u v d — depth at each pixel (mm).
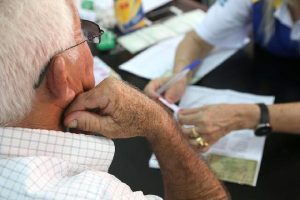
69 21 657
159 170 1107
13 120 647
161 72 1433
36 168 645
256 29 1543
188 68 1402
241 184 1071
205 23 1533
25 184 627
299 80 1396
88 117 775
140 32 1614
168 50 1530
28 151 670
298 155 1146
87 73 751
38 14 604
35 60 616
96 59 1488
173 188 949
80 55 708
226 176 1091
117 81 815
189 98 1340
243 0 1503
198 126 1182
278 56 1510
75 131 788
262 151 1163
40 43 613
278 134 1216
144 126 840
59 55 645
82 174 667
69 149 707
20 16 589
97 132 798
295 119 1201
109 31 1578
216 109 1205
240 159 1140
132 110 814
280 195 1044
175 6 1764
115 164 1130
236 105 1224
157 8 1745
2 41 587
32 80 627
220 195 958
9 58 596
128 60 1487
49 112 690
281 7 1432
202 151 1166
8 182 630
